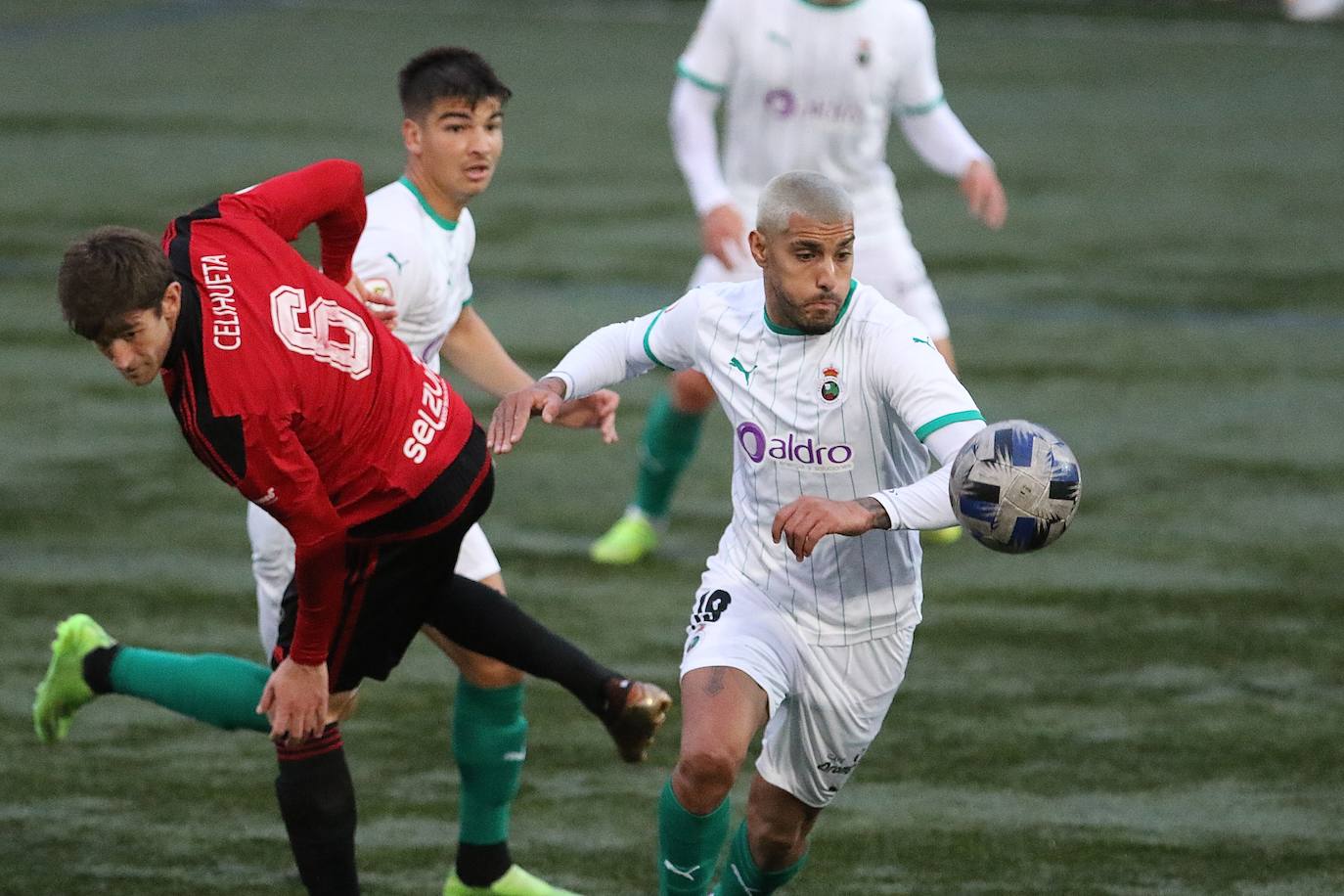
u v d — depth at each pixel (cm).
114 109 6028
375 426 1408
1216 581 2422
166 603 2294
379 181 4859
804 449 1368
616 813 1766
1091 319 3803
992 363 3459
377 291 1576
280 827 1714
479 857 1590
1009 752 1900
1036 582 2431
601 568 2466
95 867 1620
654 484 2500
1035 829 1720
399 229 1605
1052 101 6675
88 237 1255
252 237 1372
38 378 3306
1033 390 3284
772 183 1324
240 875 1608
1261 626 2266
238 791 1794
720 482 2869
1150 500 2744
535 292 3878
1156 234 4609
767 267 1330
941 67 7444
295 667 1376
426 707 2019
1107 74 7350
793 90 2527
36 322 3659
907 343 1334
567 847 1689
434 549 1462
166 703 1552
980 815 1752
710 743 1326
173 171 5009
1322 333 3709
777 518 1256
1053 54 7919
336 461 1388
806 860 1652
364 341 1416
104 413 3117
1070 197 5056
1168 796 1794
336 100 6256
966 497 1248
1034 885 1603
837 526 1245
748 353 1385
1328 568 2467
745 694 1352
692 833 1366
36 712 1605
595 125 5962
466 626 1505
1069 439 3017
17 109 6006
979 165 2584
